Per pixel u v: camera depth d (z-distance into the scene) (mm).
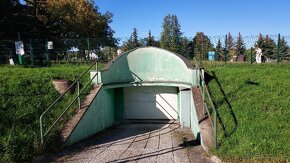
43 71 16281
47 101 13031
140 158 9859
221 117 11172
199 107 12391
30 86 13930
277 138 9336
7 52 23312
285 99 11820
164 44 22891
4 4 28703
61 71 16500
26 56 23203
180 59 16219
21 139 10141
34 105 12539
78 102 12836
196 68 14484
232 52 20109
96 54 23594
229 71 15180
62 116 12055
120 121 18078
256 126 10164
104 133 14391
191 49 22078
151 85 17062
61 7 35438
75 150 10727
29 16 30938
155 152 10531
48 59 23406
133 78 17188
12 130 10609
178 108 17906
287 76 13938
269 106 11477
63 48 24031
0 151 9500
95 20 39125
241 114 11109
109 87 16062
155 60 17000
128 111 18656
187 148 10570
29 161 9367
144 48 16953
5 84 13797
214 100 12523
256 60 19297
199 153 9844
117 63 16641
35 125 11211
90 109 13258
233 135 9797
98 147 11391
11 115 11555
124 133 14500
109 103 16531
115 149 11094
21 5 31375
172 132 14273
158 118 18547
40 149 9953
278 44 18922
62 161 9531
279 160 8219
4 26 28656
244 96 12453
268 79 13664
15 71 16125
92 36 38781
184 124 15414
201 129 10773
